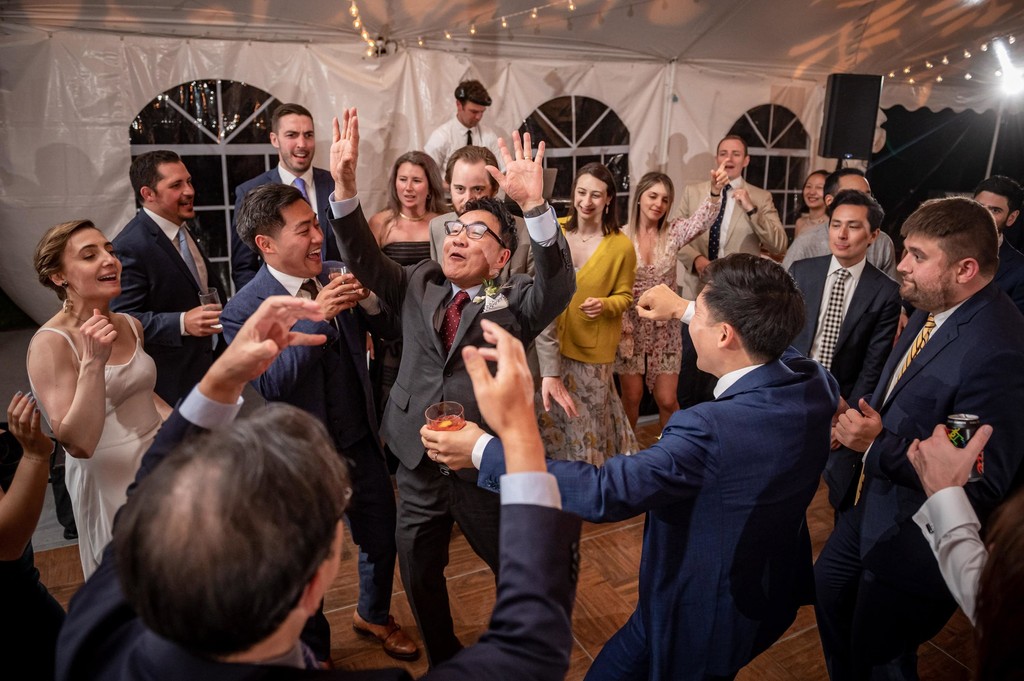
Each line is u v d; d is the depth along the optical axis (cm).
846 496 202
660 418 416
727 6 434
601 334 328
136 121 402
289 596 65
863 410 172
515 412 87
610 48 485
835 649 202
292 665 73
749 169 559
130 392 199
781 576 148
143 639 71
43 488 137
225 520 63
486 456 138
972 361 163
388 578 232
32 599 136
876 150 586
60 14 370
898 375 197
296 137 347
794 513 144
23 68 374
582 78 488
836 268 278
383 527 224
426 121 454
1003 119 634
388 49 436
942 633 248
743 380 142
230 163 429
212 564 62
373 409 220
